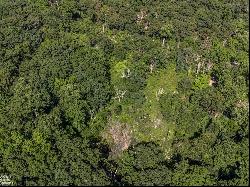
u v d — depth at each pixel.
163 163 78.44
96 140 87.88
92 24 109.81
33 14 110.69
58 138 79.56
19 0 115.94
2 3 115.00
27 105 84.25
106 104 93.06
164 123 89.25
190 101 89.75
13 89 90.69
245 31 103.62
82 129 87.31
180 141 84.75
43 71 93.69
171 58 99.38
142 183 72.44
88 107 89.44
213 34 105.31
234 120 83.81
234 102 86.94
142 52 100.69
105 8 114.31
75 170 72.12
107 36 105.69
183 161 75.88
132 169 76.50
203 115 86.50
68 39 102.81
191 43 103.38
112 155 85.38
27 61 98.62
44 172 72.56
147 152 79.50
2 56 98.88
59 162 73.81
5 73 93.19
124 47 102.25
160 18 110.88
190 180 72.00
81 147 78.62
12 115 83.50
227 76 91.38
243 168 72.50
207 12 111.12
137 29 107.94
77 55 97.81
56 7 114.31
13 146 77.25
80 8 114.69
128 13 111.31
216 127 83.56
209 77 94.62
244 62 93.50
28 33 103.81
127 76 95.88
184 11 112.75
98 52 99.31
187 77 95.19
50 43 101.62
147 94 94.06
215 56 98.38
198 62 97.75
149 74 97.25
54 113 84.44
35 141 78.06
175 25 107.31
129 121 90.50
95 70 95.12
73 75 94.69
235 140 80.56
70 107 87.12
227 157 75.44
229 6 113.12
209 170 73.88
